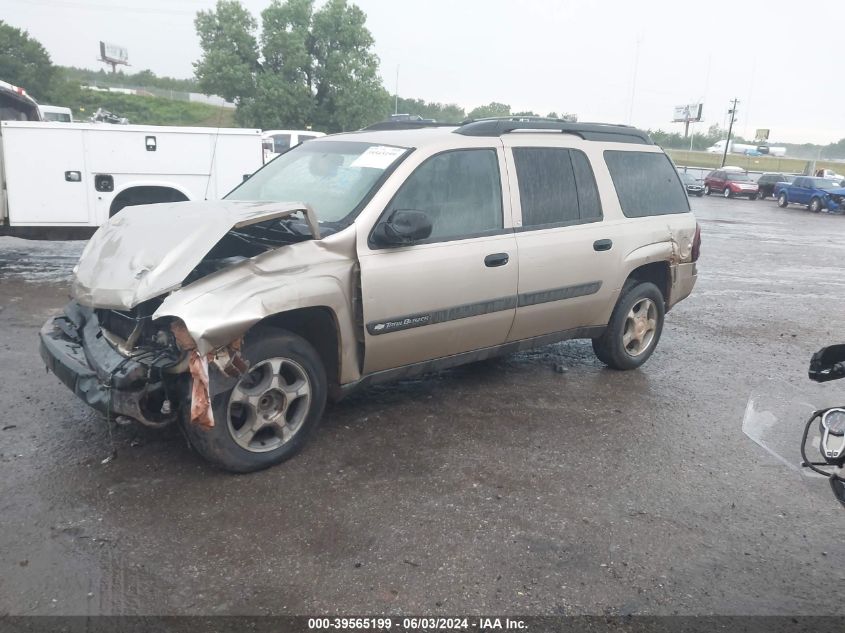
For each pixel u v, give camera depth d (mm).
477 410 5379
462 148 5055
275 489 4008
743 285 12023
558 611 3104
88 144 10273
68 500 3785
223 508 3777
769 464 4699
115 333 4230
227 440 3996
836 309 10281
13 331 6863
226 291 3822
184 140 10773
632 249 6039
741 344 7934
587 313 5883
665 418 5445
